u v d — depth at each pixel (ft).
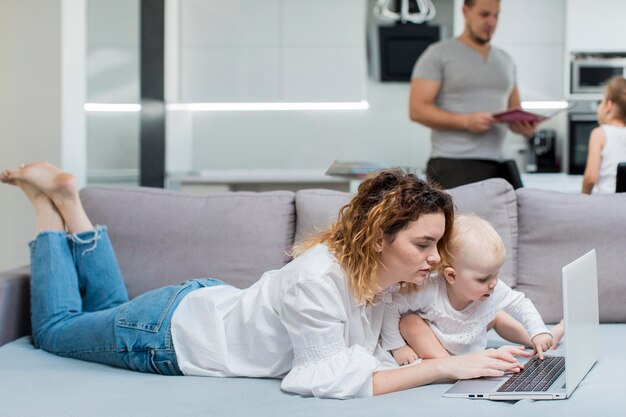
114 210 9.43
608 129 13.94
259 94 20.68
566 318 5.97
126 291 9.11
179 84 20.75
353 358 6.28
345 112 21.48
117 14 14.29
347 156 21.52
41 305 8.21
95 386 6.72
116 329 7.45
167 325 7.24
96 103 12.98
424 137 21.84
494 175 13.42
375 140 21.94
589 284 6.80
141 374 7.27
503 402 5.99
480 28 13.46
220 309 7.22
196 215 9.30
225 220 9.23
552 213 8.93
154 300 7.48
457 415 5.67
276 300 6.69
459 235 6.77
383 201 6.37
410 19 20.98
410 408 5.82
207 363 7.09
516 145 20.44
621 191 10.47
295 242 9.12
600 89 19.92
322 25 20.49
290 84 20.59
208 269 9.15
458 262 6.77
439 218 6.40
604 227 8.86
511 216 8.99
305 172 20.59
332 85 20.54
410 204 6.33
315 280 6.37
